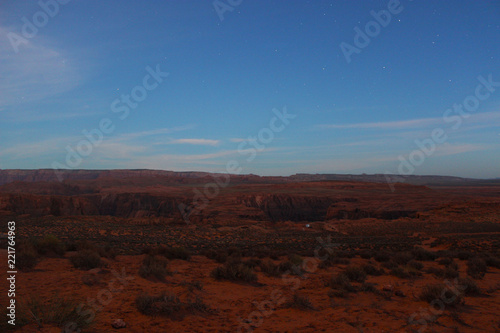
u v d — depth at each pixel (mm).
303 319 7117
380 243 34250
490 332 6312
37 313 5848
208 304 8102
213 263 15836
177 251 16750
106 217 62062
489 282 11984
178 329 6258
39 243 14914
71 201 104125
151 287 9469
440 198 132625
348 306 8039
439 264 17203
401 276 12406
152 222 60344
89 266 11898
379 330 6379
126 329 6051
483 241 33969
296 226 62750
